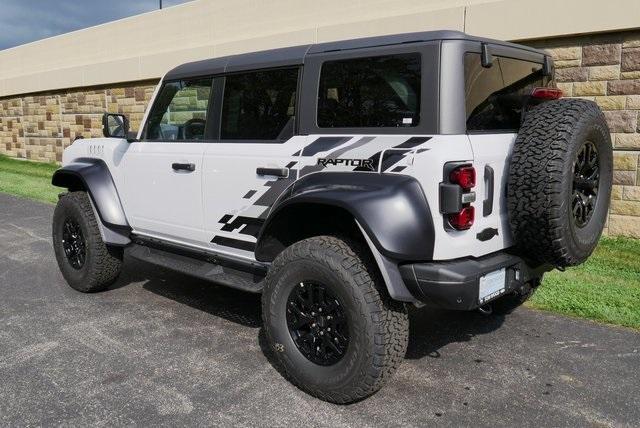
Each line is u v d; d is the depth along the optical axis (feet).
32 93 58.85
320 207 11.23
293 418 10.31
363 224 9.89
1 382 11.66
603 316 14.98
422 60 10.30
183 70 14.64
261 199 12.46
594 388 11.35
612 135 21.98
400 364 11.39
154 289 17.87
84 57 51.93
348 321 10.25
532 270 11.86
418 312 15.65
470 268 10.12
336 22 31.35
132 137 15.76
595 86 22.17
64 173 17.11
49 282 18.67
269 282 11.38
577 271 18.58
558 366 12.34
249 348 13.34
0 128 66.28
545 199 10.37
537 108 11.21
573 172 10.63
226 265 13.78
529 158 10.53
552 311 15.52
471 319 15.11
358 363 10.20
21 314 15.62
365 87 11.05
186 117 14.60
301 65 12.05
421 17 26.53
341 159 11.01
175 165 14.34
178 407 10.69
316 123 11.75
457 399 10.98
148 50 44.78
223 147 13.33
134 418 10.31
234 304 16.47
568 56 22.71
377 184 10.20
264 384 11.59
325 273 10.40
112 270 17.08
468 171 9.87
